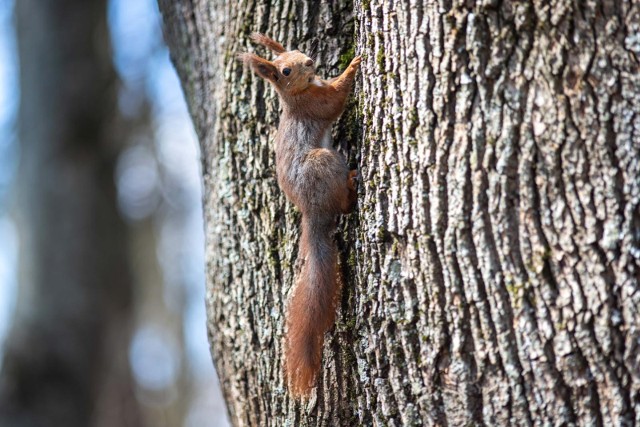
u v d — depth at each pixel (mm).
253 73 8297
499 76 6016
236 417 8383
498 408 6043
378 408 6727
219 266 8422
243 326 8109
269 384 7895
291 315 7191
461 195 6145
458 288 6168
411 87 6449
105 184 19672
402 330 6473
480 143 6074
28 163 19000
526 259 5926
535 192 5906
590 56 5754
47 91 18906
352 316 7082
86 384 18594
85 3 19234
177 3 9391
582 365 5770
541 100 5883
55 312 18438
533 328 5895
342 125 7695
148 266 29359
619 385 5676
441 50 6246
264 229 8031
